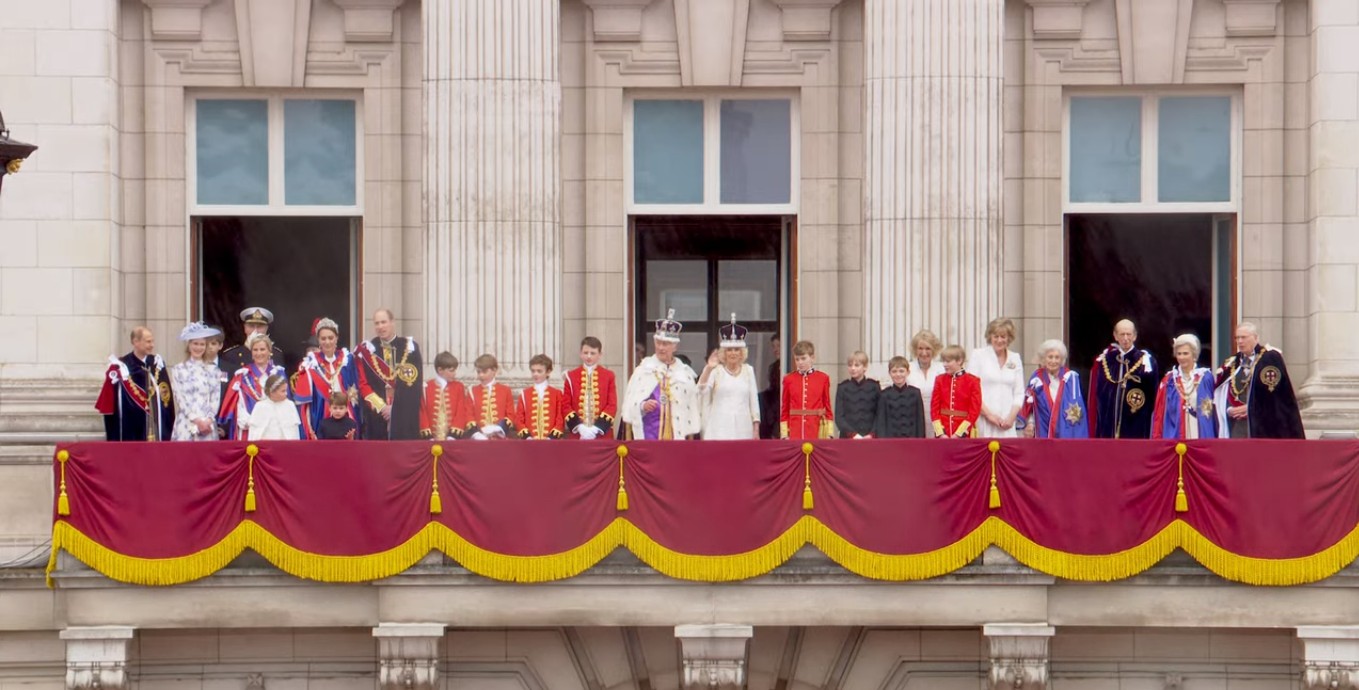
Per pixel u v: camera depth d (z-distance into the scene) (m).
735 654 71.31
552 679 73.44
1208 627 71.88
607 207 83.69
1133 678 73.31
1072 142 84.38
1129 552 70.88
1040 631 70.88
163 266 83.12
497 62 80.62
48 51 80.75
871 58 81.06
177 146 83.25
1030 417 75.94
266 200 84.19
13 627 73.12
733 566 71.00
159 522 71.56
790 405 75.12
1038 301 83.38
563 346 83.25
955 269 80.12
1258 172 83.31
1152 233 84.31
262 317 75.19
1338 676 71.31
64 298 80.38
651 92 84.62
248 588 71.81
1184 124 84.00
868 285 80.81
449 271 80.38
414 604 71.44
